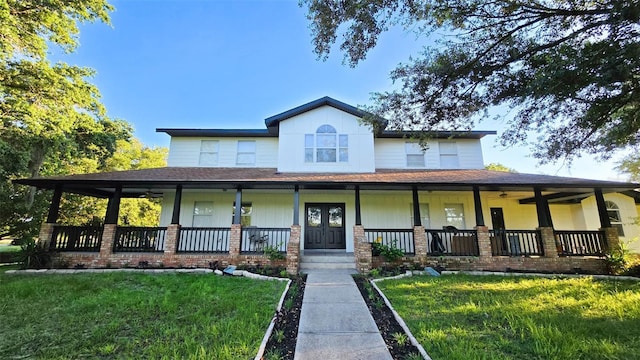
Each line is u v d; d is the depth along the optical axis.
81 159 18.00
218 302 5.38
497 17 5.09
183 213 11.74
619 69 3.94
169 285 6.70
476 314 4.75
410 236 11.59
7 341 3.82
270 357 3.34
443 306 5.18
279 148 11.98
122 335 3.99
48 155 15.77
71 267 8.98
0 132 12.77
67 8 11.28
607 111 5.28
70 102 12.52
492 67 5.52
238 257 9.12
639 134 6.02
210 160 12.92
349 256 9.76
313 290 6.38
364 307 5.22
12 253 15.27
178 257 9.15
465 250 9.77
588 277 7.99
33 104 11.49
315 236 11.80
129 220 19.50
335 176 10.73
